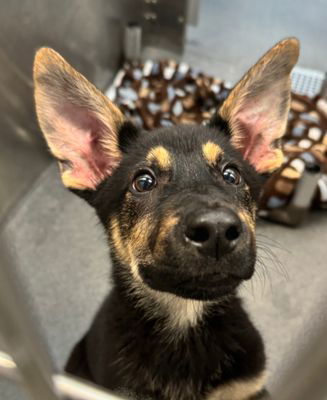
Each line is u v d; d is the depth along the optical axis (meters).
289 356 0.16
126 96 0.46
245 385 0.24
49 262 0.38
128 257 0.23
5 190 0.39
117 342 0.25
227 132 0.25
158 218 0.20
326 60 0.50
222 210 0.17
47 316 0.35
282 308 0.35
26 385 0.14
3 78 0.35
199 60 0.52
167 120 0.43
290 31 0.53
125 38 0.50
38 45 0.38
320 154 0.41
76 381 0.14
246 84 0.24
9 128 0.37
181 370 0.25
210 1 0.57
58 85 0.22
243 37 0.54
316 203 0.41
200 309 0.24
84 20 0.42
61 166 0.24
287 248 0.39
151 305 0.24
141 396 0.25
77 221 0.41
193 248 0.17
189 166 0.21
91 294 0.37
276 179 0.39
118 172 0.24
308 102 0.44
